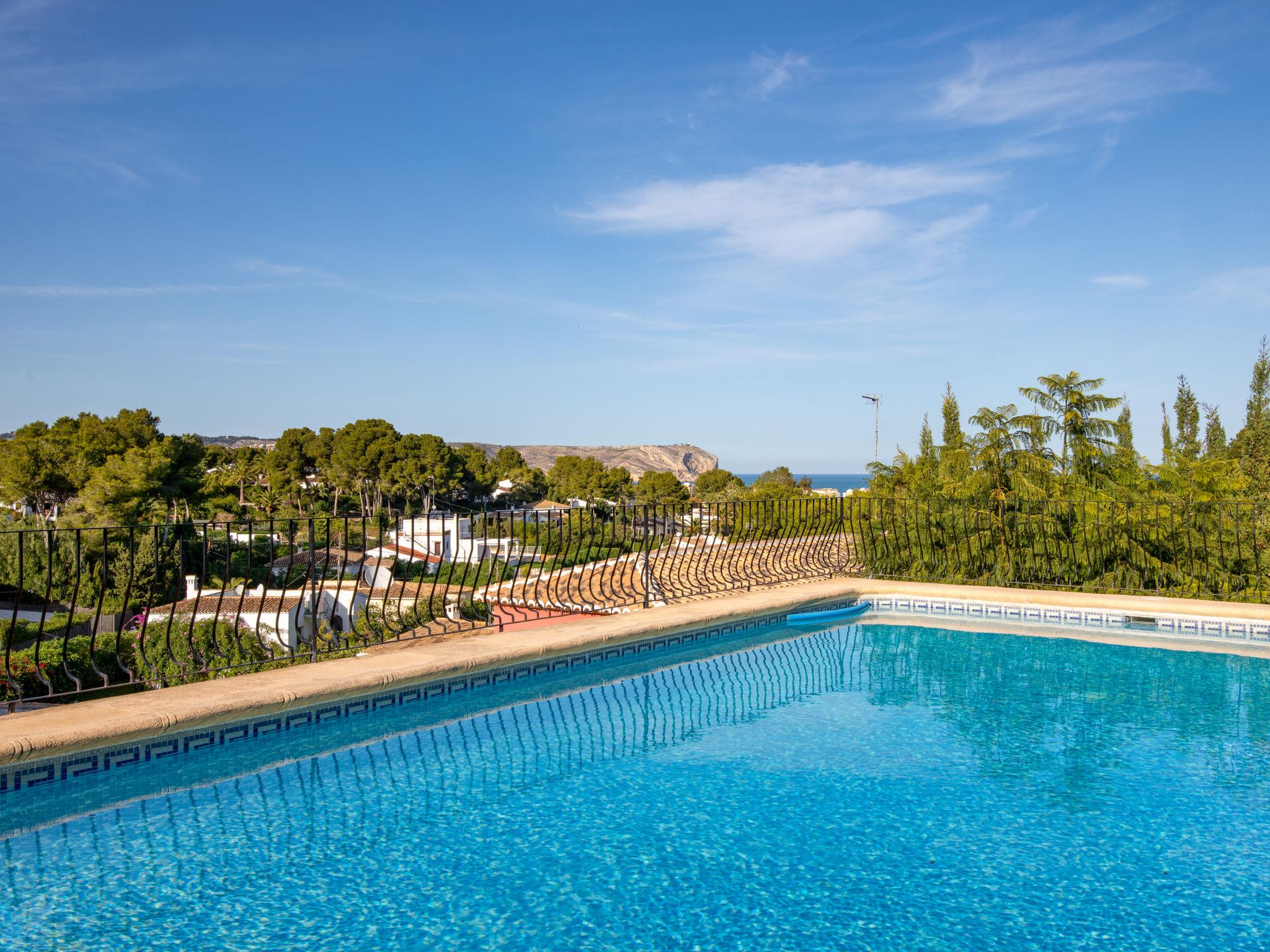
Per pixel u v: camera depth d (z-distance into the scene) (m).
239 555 28.62
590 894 3.08
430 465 75.25
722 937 2.78
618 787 4.23
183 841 3.55
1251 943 2.75
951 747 4.94
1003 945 2.74
